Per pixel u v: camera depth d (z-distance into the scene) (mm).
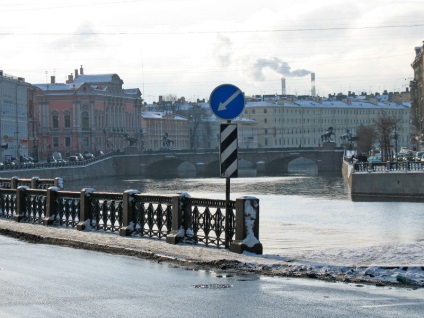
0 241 27594
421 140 171250
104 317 14000
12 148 162125
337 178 156250
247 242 22266
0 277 18609
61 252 23938
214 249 23188
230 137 23172
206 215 24062
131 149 197875
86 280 18078
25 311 14555
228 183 23297
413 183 88312
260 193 107125
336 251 22172
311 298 15609
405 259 20203
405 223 57031
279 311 14336
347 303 15070
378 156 145250
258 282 17656
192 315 14086
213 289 16750
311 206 78688
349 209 73438
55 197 31953
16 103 164500
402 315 13938
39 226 31375
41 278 18438
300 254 21797
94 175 171500
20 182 45250
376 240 41219
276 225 53688
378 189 91938
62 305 15086
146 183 147750
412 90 186375
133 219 27281
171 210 25484
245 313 14188
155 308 14719
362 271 18531
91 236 27172
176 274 18984
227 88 22984
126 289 16812
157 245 24203
